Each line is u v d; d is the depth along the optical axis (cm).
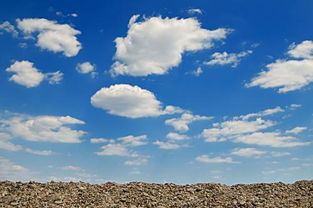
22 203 1575
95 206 1584
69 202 1619
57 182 1934
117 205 1606
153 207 1605
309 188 1903
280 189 1895
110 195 1761
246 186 2016
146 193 1798
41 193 1719
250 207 1560
